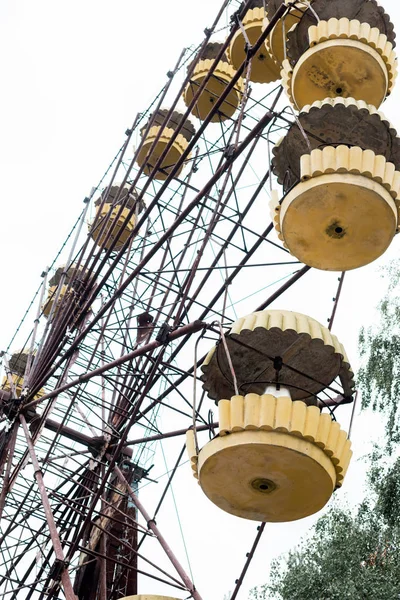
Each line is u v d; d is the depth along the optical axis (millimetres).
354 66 15500
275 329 13766
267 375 14383
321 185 13070
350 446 12250
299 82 15914
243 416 11695
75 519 22250
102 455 22672
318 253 14156
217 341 14047
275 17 16453
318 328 13852
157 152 24359
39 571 19641
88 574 21562
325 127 15203
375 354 22328
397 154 15188
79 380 19250
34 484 20703
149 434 21609
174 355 18922
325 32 15414
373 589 19531
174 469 18469
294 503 12562
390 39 17250
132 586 21156
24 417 22531
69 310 21234
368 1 16734
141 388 20266
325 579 20688
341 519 22031
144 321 23516
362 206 13242
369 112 14688
